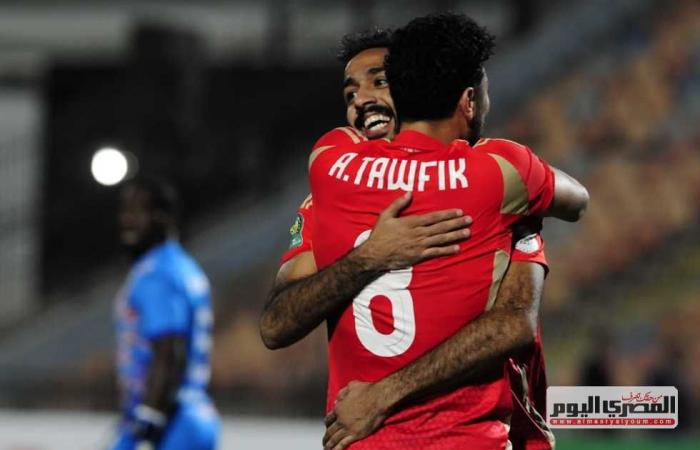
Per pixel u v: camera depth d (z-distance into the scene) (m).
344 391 11.66
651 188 56.31
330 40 69.00
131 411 21.73
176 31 65.81
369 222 11.76
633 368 48.84
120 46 72.00
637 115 59.59
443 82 11.71
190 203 65.94
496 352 11.34
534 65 63.91
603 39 63.97
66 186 67.75
